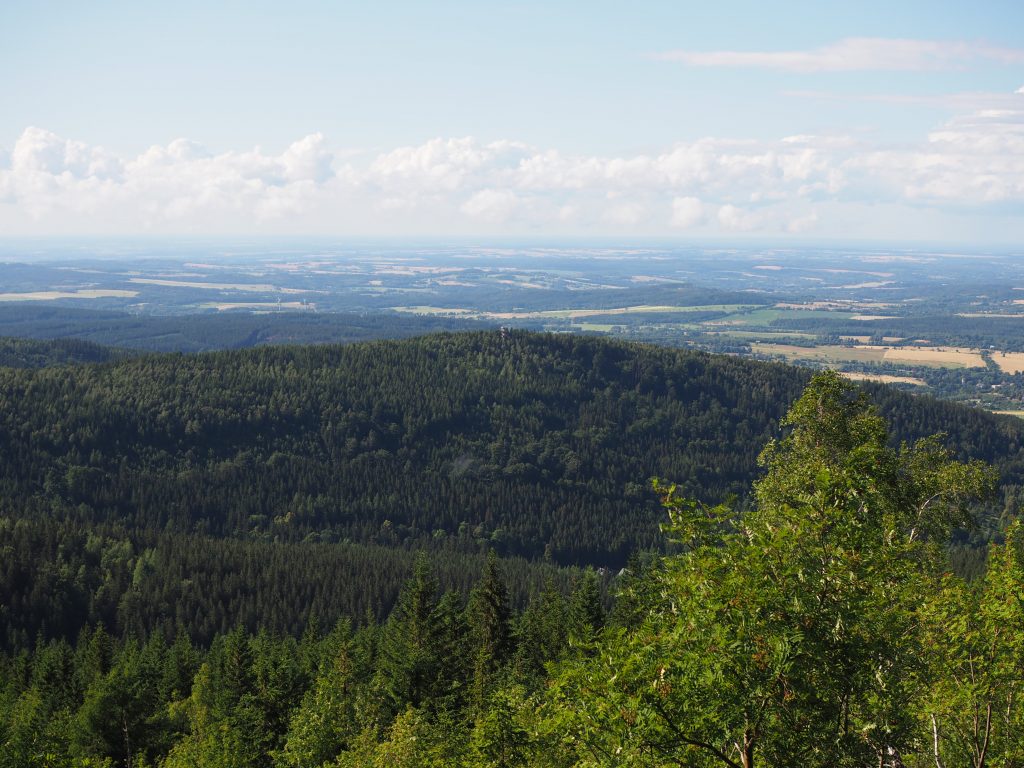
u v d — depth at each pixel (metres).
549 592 96.75
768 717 19.62
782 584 19.98
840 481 22.58
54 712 86.56
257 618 152.88
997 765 25.81
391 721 66.19
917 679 22.89
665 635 19.89
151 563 166.75
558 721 20.52
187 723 85.69
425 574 83.50
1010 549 25.38
